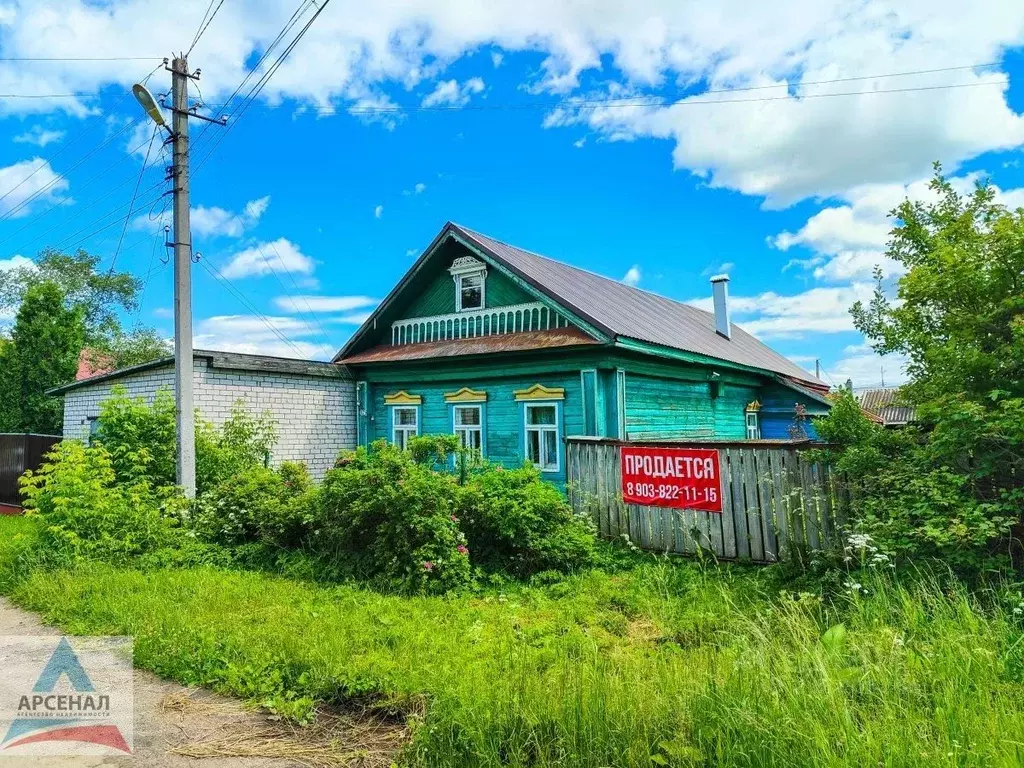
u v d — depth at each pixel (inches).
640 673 145.0
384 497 281.7
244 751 139.2
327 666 173.5
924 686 131.4
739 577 262.4
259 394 524.1
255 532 352.5
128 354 1055.0
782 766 105.8
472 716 131.0
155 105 389.7
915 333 229.0
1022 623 167.3
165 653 192.1
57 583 274.1
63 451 337.7
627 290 756.0
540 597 248.1
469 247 538.3
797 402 726.5
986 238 209.5
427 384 563.5
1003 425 183.8
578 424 469.1
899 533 205.3
